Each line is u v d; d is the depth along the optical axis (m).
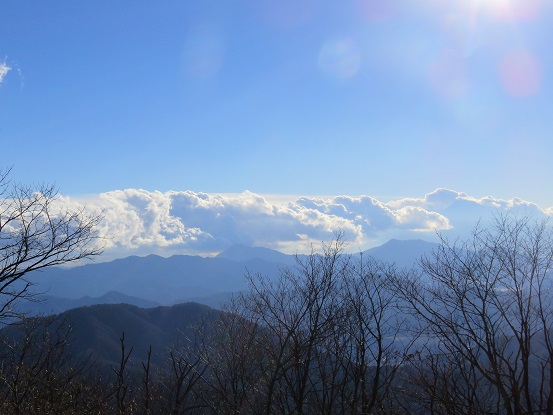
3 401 10.46
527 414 9.17
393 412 11.38
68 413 10.52
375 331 11.58
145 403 9.91
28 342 11.34
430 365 10.23
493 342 9.62
